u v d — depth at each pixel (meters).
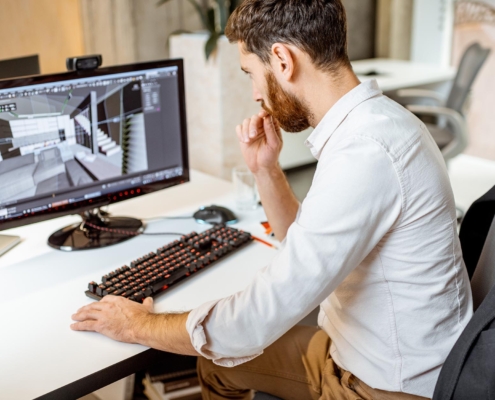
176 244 1.42
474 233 1.25
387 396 1.09
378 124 1.00
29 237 1.55
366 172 0.95
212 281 1.31
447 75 3.82
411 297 1.03
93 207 1.53
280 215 1.45
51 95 1.38
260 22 1.04
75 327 1.13
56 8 3.13
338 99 1.06
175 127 1.63
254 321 1.00
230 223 1.62
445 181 1.03
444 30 4.19
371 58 4.62
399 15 4.39
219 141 3.05
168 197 1.83
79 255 1.44
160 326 1.08
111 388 1.66
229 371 1.34
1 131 1.32
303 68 1.05
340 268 0.97
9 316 1.18
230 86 2.97
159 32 3.49
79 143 1.46
